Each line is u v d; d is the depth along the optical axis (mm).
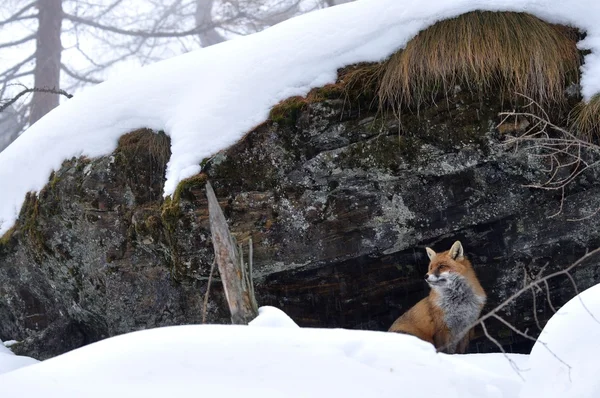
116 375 3371
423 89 6035
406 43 6199
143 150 6684
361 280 6660
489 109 5906
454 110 5969
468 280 6141
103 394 3209
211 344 3598
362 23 6332
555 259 6230
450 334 6191
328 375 3432
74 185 6938
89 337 7957
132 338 3729
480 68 5918
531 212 6160
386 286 6727
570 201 6012
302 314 6688
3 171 7855
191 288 6578
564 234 6094
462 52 5969
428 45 6074
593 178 5871
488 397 3586
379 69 6168
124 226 6805
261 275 6449
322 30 6395
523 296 6344
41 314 8109
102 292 7121
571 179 5910
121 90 7070
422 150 6023
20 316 8164
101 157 6887
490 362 4918
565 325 3967
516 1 6082
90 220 6895
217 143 6195
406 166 6062
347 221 6293
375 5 6391
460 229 6375
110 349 3615
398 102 6047
